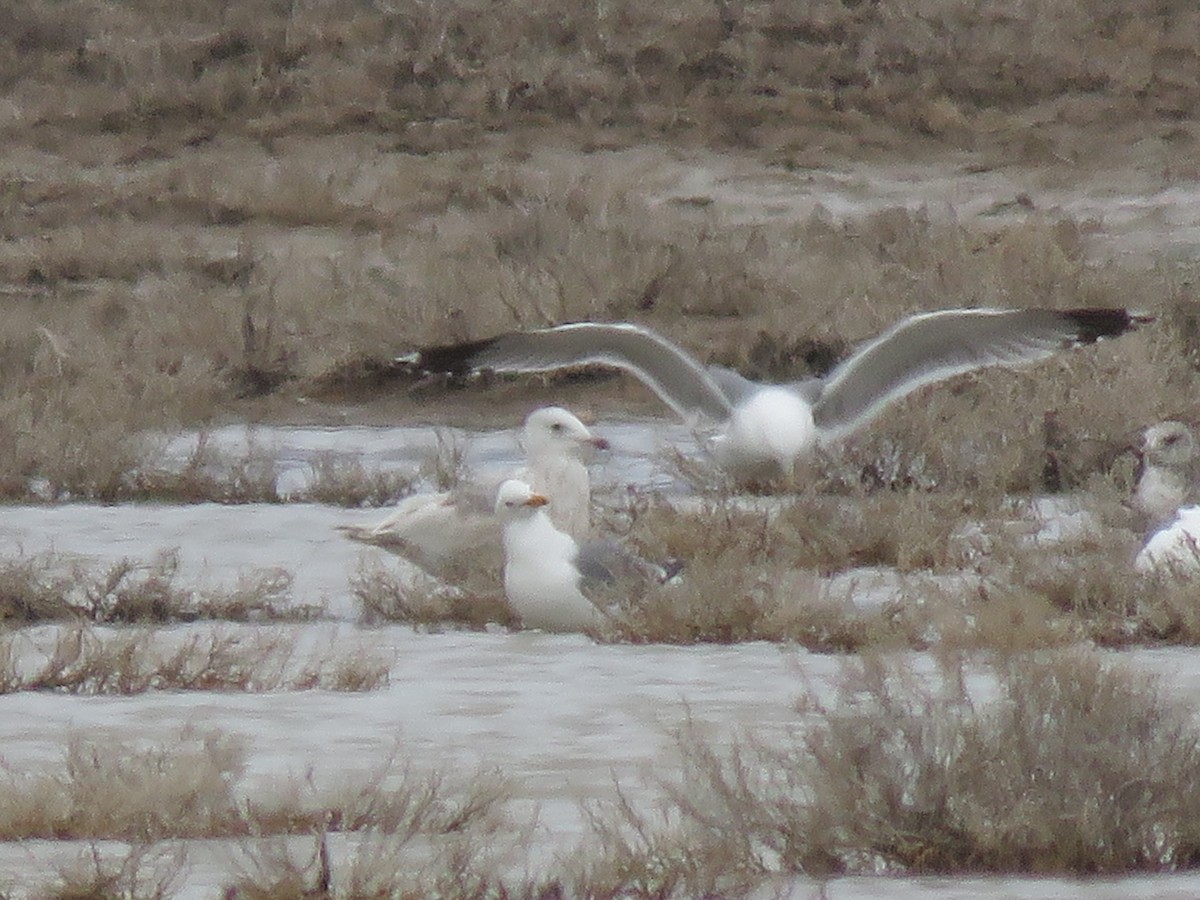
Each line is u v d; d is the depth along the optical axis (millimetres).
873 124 33625
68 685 11617
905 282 24969
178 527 16859
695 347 23359
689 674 11867
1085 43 36406
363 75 35344
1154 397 18844
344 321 23938
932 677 11492
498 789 9078
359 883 7836
